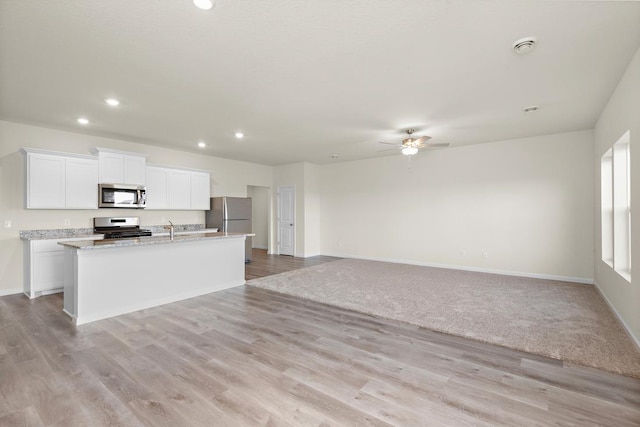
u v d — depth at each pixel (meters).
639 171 2.60
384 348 2.77
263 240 10.14
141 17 2.12
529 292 4.57
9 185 4.45
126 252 3.71
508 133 5.29
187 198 6.44
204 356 2.61
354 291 4.65
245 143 5.91
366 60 2.75
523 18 2.15
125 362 2.50
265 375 2.32
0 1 1.92
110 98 3.57
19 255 4.54
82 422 1.80
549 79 3.14
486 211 6.05
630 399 2.01
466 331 3.13
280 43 2.46
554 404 1.97
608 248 4.25
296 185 8.27
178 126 4.73
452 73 3.00
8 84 3.18
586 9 2.05
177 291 4.22
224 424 1.79
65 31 2.27
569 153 5.23
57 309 3.80
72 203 4.79
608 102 3.75
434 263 6.70
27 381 2.21
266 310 3.81
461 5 2.01
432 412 1.90
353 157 7.43
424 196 6.83
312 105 3.86
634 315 2.81
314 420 1.82
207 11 2.06
